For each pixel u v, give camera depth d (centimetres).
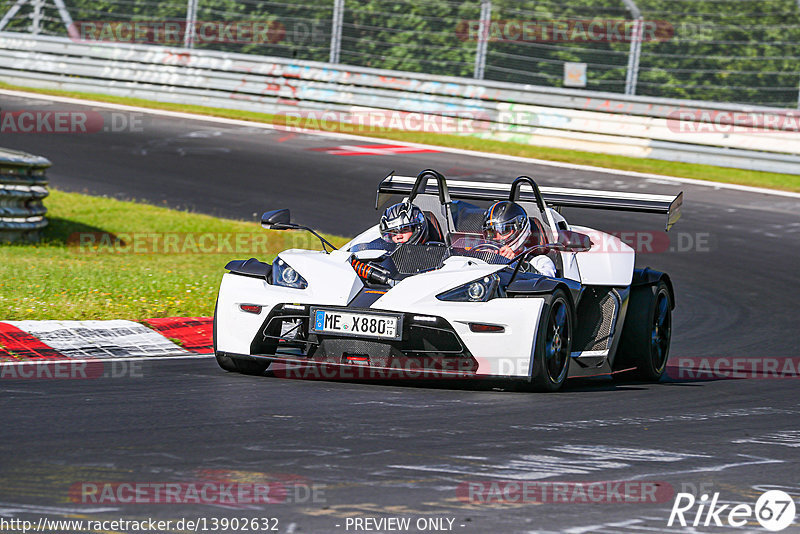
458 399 2020
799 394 2361
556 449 1603
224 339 2192
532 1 7825
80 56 8119
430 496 1305
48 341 2498
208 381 2116
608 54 7788
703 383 2514
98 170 5753
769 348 3122
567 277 2392
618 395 2220
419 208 2459
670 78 7612
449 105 7456
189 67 7912
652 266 4453
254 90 7800
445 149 6875
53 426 1616
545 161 6681
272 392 2006
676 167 6781
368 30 8019
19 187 4075
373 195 5516
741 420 1967
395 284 2167
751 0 7394
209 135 6894
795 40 7444
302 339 2192
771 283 4228
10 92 7775
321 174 5947
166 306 3017
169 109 7662
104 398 1878
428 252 2312
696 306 3781
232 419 1723
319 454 1495
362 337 2081
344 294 2125
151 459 1430
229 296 2197
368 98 7612
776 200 5997
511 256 2370
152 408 1797
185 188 5478
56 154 6047
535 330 2097
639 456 1588
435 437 1647
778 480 1485
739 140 6875
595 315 2452
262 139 6875
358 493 1303
